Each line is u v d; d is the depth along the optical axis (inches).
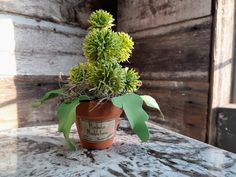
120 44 14.7
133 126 12.2
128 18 40.6
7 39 29.9
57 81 35.2
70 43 36.9
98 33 14.4
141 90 38.0
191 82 30.1
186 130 30.8
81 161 13.2
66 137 13.2
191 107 30.1
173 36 32.4
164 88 34.1
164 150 15.4
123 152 14.9
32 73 32.5
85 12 38.7
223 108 27.4
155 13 35.1
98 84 14.0
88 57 14.9
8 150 15.0
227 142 27.2
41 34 33.3
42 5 33.2
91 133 14.7
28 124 32.3
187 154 14.8
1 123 29.8
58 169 12.1
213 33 27.1
